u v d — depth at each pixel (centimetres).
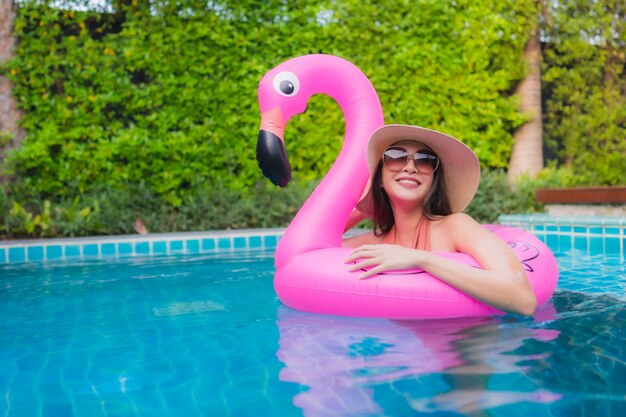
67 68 748
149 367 190
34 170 748
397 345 212
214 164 781
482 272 244
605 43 888
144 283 386
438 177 279
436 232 276
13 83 745
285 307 292
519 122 855
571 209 671
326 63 312
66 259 552
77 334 241
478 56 833
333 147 802
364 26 799
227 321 261
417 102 822
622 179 883
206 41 767
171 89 758
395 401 155
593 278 373
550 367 180
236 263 490
